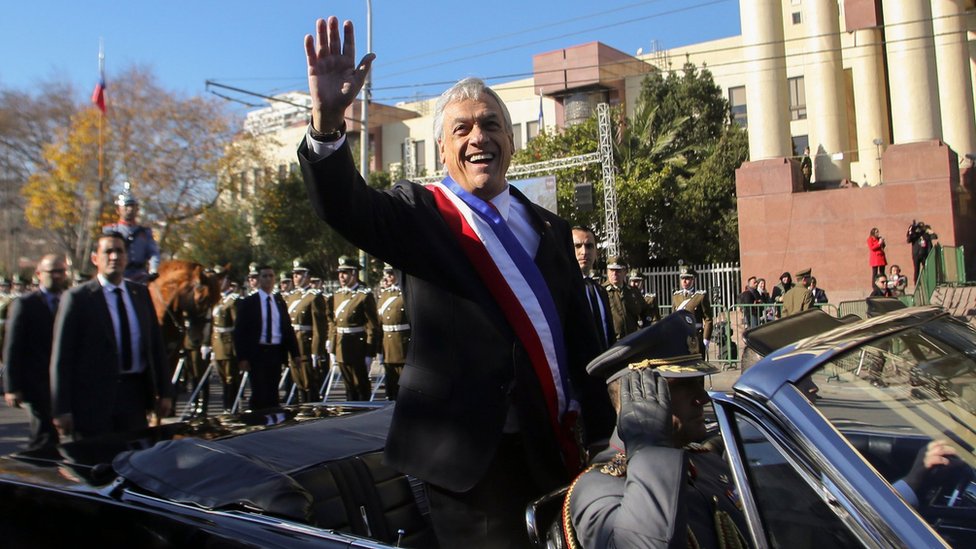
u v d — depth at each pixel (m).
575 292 2.52
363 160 19.62
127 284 5.42
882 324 2.13
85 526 2.48
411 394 2.24
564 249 2.55
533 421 2.23
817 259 17.97
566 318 2.47
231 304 10.59
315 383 11.22
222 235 28.38
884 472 1.75
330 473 2.82
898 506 1.62
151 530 2.35
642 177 24.11
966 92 19.25
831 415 1.81
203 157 26.75
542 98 33.09
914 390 1.99
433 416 2.20
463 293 2.21
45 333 6.09
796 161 18.73
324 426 3.21
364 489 2.88
